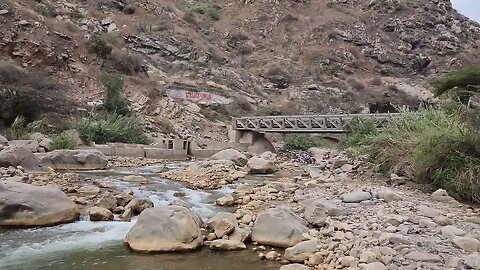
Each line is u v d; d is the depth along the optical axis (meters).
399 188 10.20
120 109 27.25
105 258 6.00
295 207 8.62
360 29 69.88
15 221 7.41
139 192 10.41
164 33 48.25
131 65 34.78
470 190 8.97
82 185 10.56
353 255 5.63
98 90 29.05
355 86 57.00
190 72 44.50
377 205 8.16
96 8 47.28
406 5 76.25
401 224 6.52
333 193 9.77
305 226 7.11
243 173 15.27
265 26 68.19
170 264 5.81
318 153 25.83
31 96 22.23
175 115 33.00
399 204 8.11
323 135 36.09
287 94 51.81
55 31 31.19
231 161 18.14
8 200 7.46
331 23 69.75
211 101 39.91
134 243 6.44
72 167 14.01
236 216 8.14
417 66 65.31
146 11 52.38
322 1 76.81
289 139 35.03
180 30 52.03
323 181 11.86
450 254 5.15
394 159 11.80
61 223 7.69
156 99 33.16
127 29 45.97
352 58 63.12
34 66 27.72
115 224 7.73
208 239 6.89
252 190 11.16
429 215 7.21
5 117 20.91
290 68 58.69
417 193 9.62
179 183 12.57
